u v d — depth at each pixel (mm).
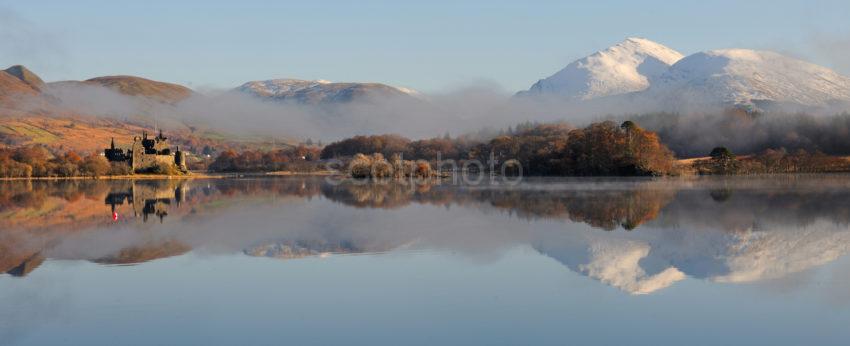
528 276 34375
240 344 23906
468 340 24094
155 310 28391
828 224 57469
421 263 38219
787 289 31609
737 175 179125
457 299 29688
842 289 31516
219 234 52281
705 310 27953
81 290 32000
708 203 79500
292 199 95312
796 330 25281
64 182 170000
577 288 31703
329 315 27391
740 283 32906
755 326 25766
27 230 56594
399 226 57094
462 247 44219
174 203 89562
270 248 44438
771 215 64812
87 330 25562
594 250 42938
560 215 66000
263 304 29156
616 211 69812
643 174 169000
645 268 36750
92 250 44281
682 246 44906
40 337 24734
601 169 174250
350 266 37500
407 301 29406
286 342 24109
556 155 192750
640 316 27047
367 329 25469
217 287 32500
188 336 24828
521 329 25312
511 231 52875
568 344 23656
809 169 199500
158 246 45906
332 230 54312
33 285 33156
